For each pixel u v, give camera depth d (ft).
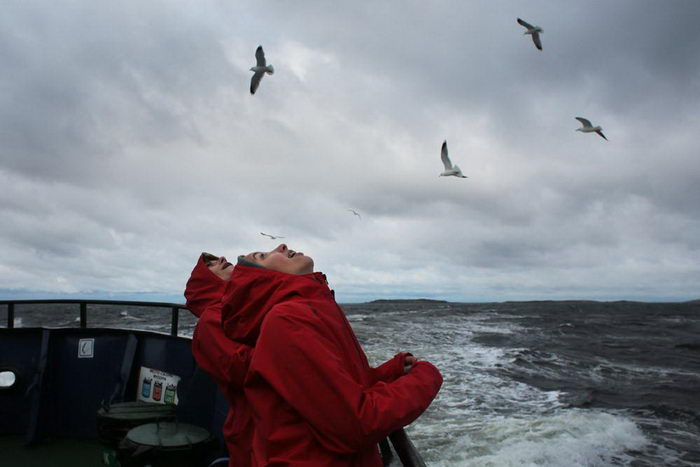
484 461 24.58
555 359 60.44
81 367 14.17
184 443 9.09
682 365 59.72
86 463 12.70
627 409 35.99
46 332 14.12
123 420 10.66
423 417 31.50
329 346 4.82
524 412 33.27
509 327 110.83
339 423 4.55
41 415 13.82
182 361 13.05
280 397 4.91
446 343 69.97
